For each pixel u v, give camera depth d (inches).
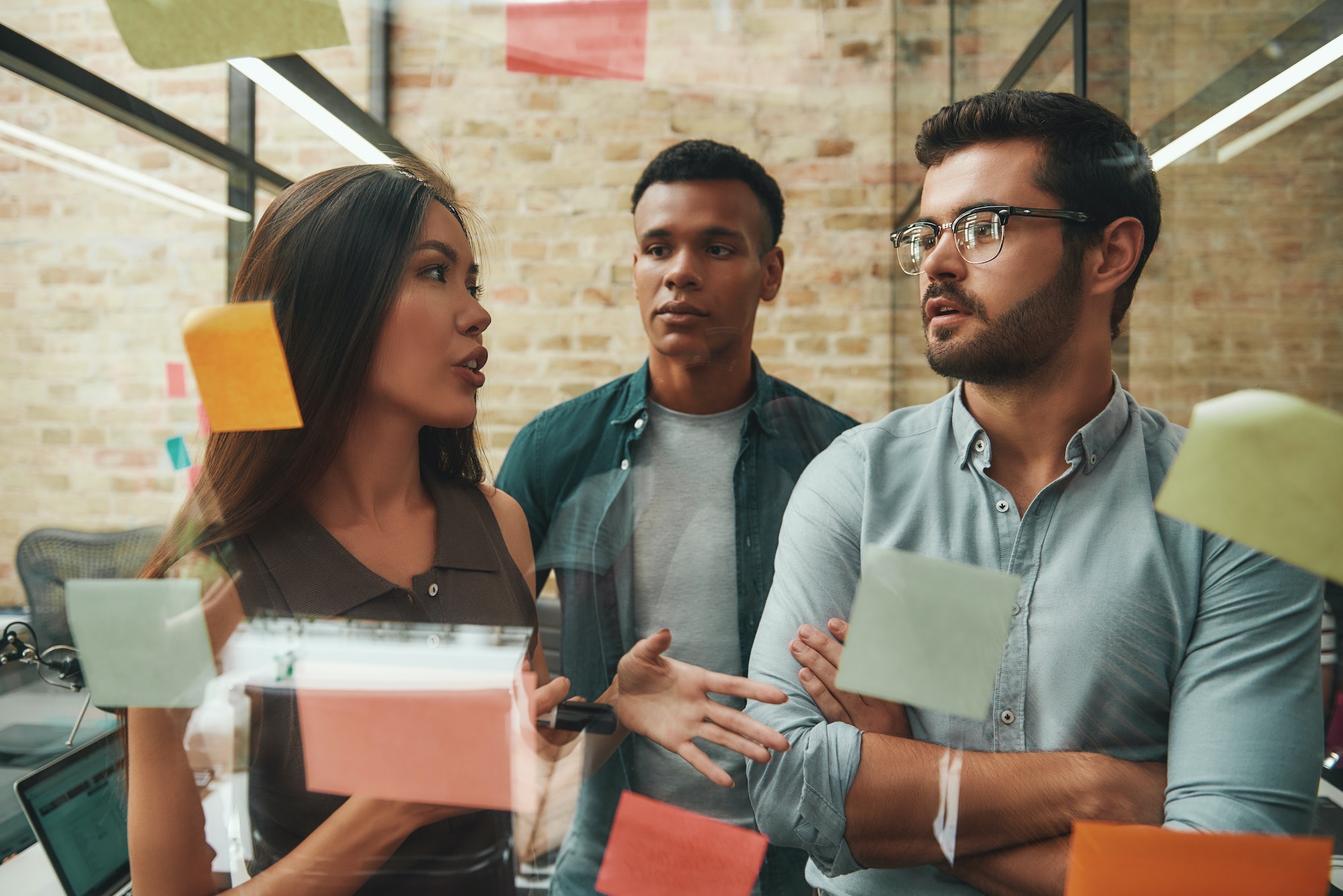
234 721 18.0
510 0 26.6
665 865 18.1
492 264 36.9
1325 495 13.5
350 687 18.1
